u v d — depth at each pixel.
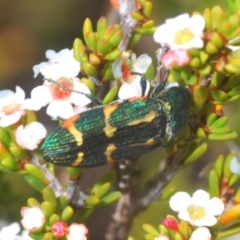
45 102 0.11
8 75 0.18
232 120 0.16
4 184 0.13
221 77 0.11
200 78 0.11
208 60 0.11
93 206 0.11
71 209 0.11
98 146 0.11
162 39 0.10
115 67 0.11
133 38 0.12
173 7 0.16
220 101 0.11
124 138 0.11
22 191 0.13
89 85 0.11
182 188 0.16
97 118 0.11
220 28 0.10
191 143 0.12
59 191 0.11
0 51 0.18
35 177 0.11
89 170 0.15
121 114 0.11
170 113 0.11
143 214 0.15
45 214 0.11
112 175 0.11
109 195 0.11
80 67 0.11
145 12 0.12
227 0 0.11
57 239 0.11
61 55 0.11
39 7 0.19
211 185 0.11
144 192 0.12
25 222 0.11
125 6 0.12
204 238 0.11
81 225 0.11
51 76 0.11
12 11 0.18
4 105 0.11
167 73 0.11
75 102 0.11
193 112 0.11
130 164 0.12
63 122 0.11
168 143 0.11
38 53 0.18
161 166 0.12
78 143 0.11
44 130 0.11
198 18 0.10
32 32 0.18
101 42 0.11
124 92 0.11
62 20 0.19
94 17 0.19
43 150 0.11
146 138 0.11
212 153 0.16
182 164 0.12
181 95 0.11
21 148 0.11
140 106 0.11
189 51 0.10
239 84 0.11
